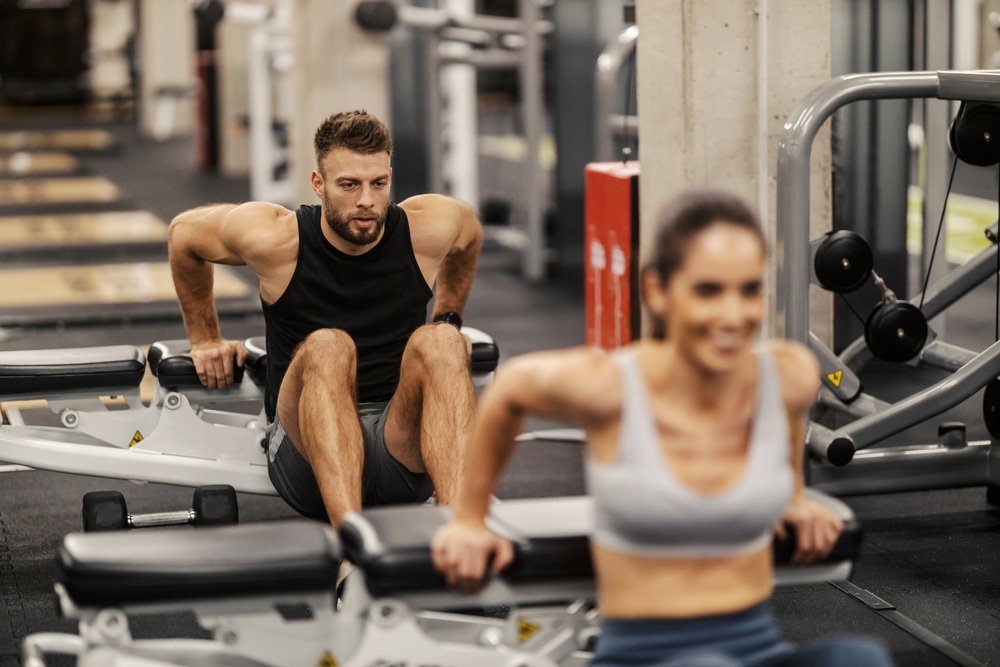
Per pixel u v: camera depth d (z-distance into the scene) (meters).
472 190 7.90
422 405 2.83
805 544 2.00
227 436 3.42
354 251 3.01
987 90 3.37
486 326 6.40
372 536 2.01
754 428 1.77
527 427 4.80
